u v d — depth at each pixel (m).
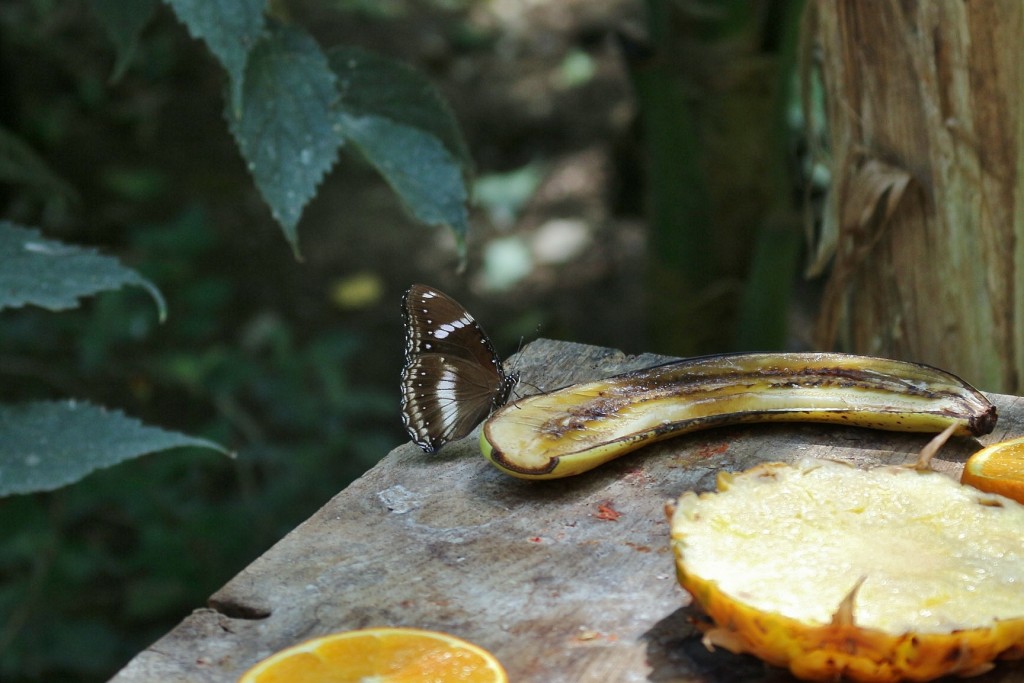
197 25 1.26
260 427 2.34
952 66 1.40
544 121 3.38
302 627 1.21
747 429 1.32
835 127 1.45
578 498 1.28
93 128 3.22
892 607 1.16
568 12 3.87
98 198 2.98
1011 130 1.40
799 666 1.16
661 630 1.20
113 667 1.76
